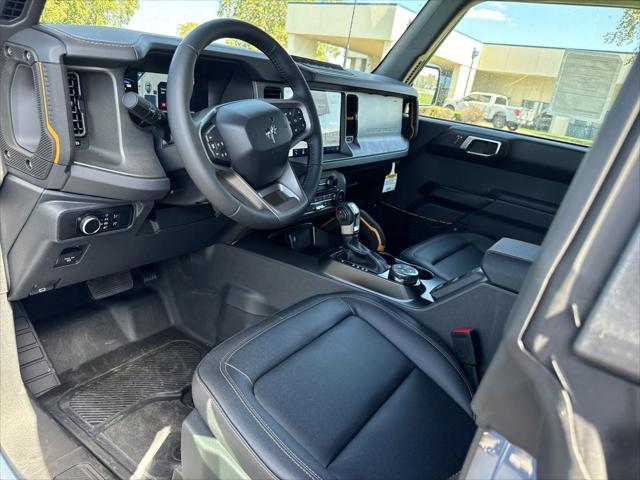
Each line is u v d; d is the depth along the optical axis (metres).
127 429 1.46
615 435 0.39
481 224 2.39
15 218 1.18
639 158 0.36
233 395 0.96
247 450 0.88
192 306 1.90
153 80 1.31
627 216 0.37
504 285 1.25
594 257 0.38
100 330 1.75
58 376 1.60
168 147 1.23
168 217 1.46
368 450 0.93
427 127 2.46
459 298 1.33
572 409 0.39
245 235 1.80
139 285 1.92
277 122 1.17
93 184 1.14
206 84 1.52
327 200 1.87
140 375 1.68
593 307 0.38
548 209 2.21
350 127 1.94
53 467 1.27
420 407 1.06
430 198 2.53
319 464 0.87
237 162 1.12
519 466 0.44
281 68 1.31
